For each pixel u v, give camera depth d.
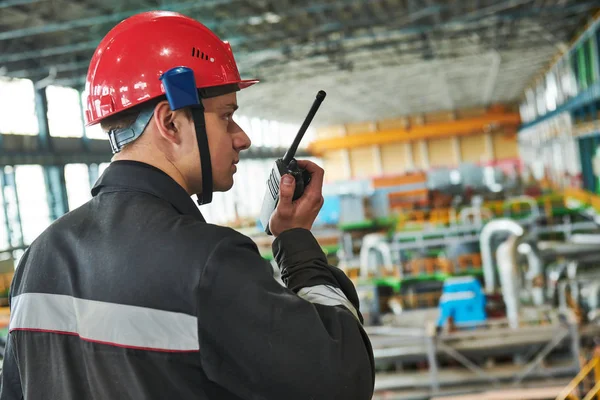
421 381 9.31
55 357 1.08
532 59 31.36
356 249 17.50
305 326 0.98
